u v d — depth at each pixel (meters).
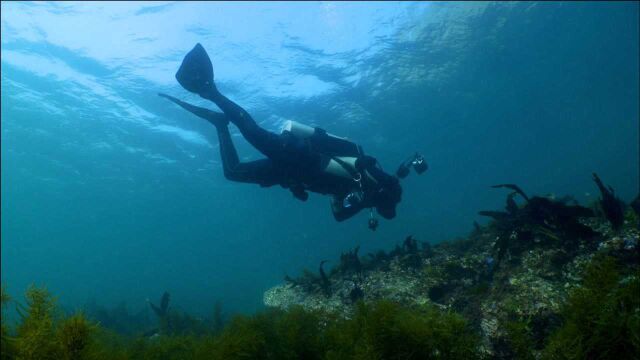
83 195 40.81
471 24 18.98
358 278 6.40
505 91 26.80
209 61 5.02
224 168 5.52
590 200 6.41
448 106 26.62
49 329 2.78
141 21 15.70
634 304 2.86
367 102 23.66
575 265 4.40
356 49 18.81
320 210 47.59
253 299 31.73
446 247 6.55
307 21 16.42
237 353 3.64
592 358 2.84
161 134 25.86
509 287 4.54
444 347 3.09
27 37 16.67
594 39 23.12
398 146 31.80
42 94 21.14
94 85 20.03
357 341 3.32
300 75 19.69
